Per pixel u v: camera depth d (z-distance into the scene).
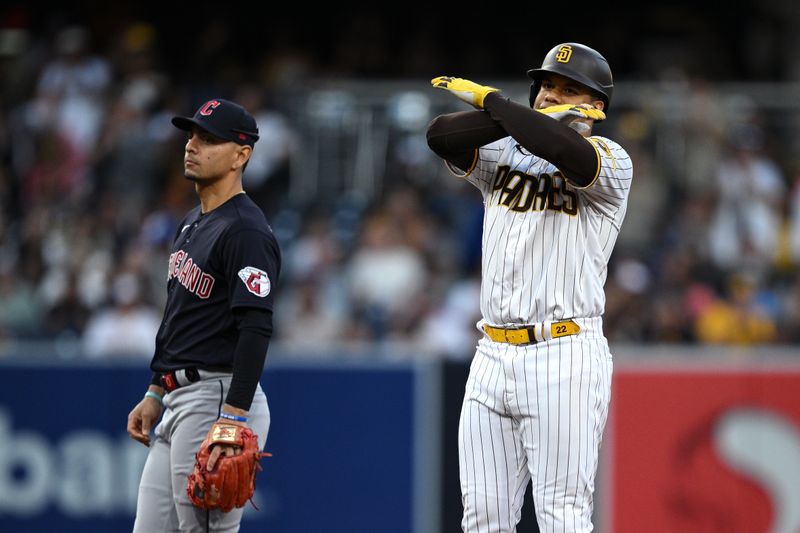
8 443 25.08
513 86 38.44
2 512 25.00
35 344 33.19
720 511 24.28
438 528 24.23
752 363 24.61
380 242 34.94
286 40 49.03
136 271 33.62
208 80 43.06
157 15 49.91
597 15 50.88
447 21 50.16
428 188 36.72
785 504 24.31
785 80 49.75
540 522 13.30
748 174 36.59
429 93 37.81
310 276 34.19
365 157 37.31
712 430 24.44
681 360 24.55
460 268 35.06
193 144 14.80
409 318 32.94
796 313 33.44
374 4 50.34
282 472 24.52
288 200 37.00
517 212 13.45
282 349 29.88
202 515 14.45
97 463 24.86
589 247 13.41
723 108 37.81
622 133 36.78
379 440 24.44
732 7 51.31
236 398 13.86
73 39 42.81
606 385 13.55
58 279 34.84
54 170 39.16
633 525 24.14
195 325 14.57
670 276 33.97
